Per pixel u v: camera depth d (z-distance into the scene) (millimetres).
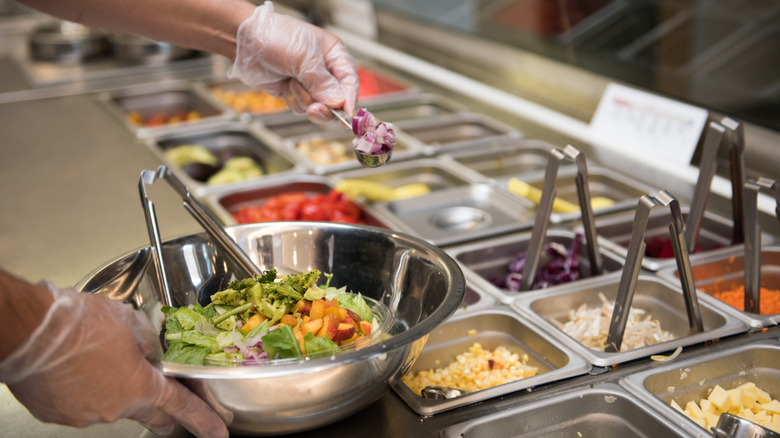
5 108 2656
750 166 1755
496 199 1876
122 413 814
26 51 3375
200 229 1647
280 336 902
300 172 2031
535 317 1253
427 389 1061
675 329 1350
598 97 2230
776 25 1600
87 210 1797
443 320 887
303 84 1429
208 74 3072
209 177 2180
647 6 1938
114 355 787
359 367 847
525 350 1246
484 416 991
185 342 943
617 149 2037
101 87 2895
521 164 2135
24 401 811
